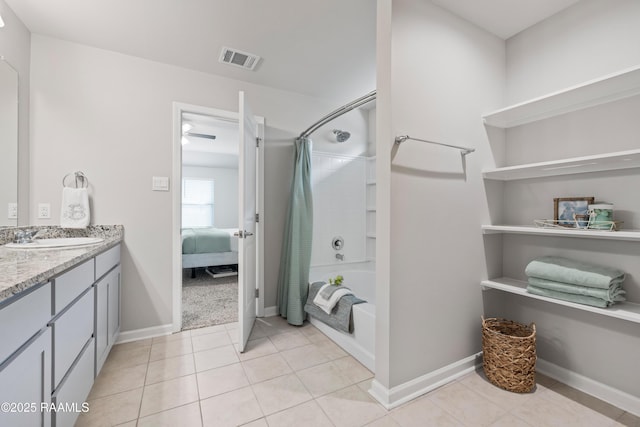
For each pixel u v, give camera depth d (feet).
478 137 6.25
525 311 6.46
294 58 7.72
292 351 7.03
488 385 5.67
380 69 5.21
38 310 3.25
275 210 9.57
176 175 7.99
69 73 6.92
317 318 8.04
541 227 5.64
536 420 4.70
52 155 6.76
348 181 11.32
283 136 9.66
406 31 5.18
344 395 5.35
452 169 5.85
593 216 4.95
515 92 6.56
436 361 5.66
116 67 7.38
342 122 11.18
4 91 5.77
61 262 3.83
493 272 6.65
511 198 6.68
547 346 6.06
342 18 6.16
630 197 4.96
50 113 6.75
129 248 7.50
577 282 4.87
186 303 10.48
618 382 5.07
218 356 6.76
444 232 5.75
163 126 7.87
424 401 5.19
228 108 8.71
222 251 14.80
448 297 5.83
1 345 2.58
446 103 5.74
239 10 5.90
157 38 6.82
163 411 4.90
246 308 7.34
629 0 4.93
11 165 6.02
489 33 6.47
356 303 7.03
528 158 6.38
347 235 11.29
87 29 6.48
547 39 6.01
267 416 4.81
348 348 6.96
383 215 5.14
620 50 5.03
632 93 4.88
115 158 7.36
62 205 6.72
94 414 4.81
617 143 5.09
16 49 6.06
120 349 7.05
